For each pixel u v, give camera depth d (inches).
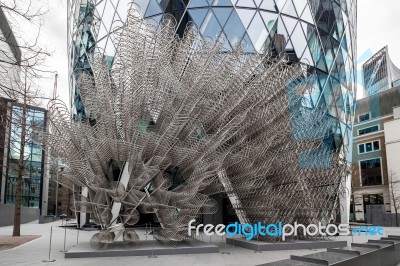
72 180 630.5
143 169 604.1
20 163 893.2
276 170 735.7
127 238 593.0
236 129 695.1
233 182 722.2
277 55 959.6
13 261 496.4
